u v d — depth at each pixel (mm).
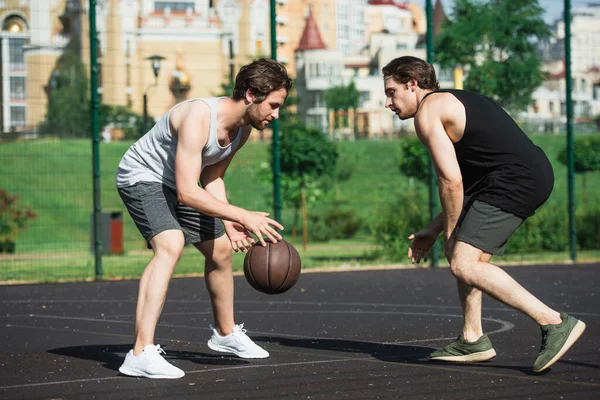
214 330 5684
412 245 5430
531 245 17500
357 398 4320
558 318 4789
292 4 90625
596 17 98375
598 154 29031
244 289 10617
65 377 5004
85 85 51250
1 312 8570
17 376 5051
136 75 62344
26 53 63938
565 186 33250
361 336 6695
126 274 13391
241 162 33906
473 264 4863
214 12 69000
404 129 52938
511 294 4797
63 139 33406
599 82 90438
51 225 24641
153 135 5133
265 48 71875
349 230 26625
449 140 4879
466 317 5316
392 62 5176
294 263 5164
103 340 6652
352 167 36188
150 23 63375
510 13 27500
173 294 10188
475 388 4523
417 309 8547
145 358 4926
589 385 4551
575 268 13430
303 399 4312
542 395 4324
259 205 29875
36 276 13109
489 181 4887
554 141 43000
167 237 5047
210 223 5387
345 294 10023
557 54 91062
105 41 60938
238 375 4980
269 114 5012
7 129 31109
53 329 7312
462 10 27891
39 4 64562
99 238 12453
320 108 87875
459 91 5000
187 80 61719
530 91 27875
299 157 23141
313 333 6891
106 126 35969
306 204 24094
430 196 14383
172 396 4430
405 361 5430
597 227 18109
